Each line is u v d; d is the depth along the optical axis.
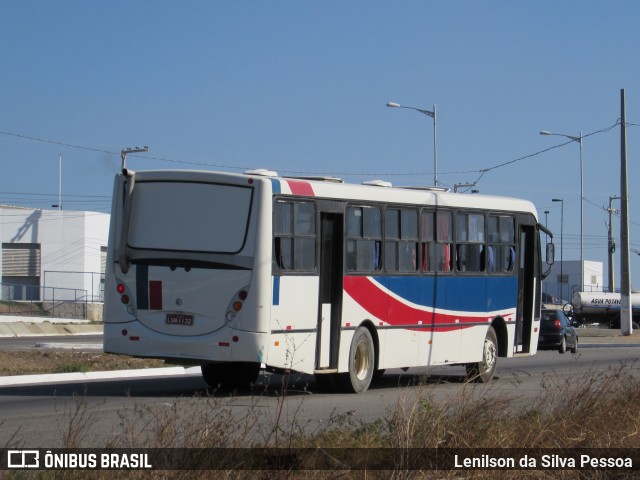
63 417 13.78
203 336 16.50
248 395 18.06
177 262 16.72
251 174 17.42
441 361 20.58
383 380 22.20
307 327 17.30
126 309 16.94
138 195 17.08
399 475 9.01
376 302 18.84
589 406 11.96
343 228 18.09
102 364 24.08
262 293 16.36
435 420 10.10
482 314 21.81
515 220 23.03
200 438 8.66
